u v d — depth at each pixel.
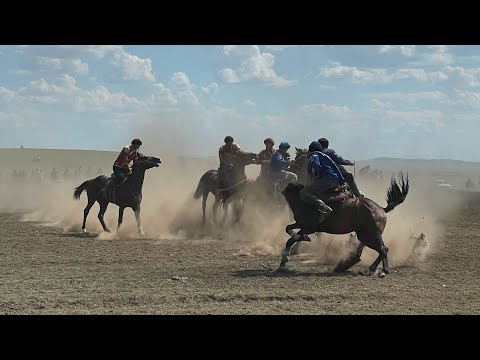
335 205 13.80
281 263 13.91
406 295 11.45
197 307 10.47
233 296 11.16
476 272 14.02
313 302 10.87
